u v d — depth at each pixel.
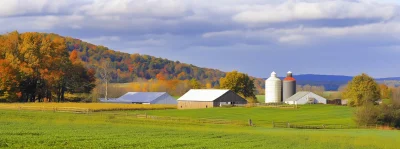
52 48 133.62
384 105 84.38
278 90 158.88
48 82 131.00
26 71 124.94
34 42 131.25
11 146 36.53
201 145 42.72
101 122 66.50
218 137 51.41
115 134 49.12
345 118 97.19
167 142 43.72
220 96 130.38
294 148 43.69
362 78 127.88
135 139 45.12
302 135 57.09
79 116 76.25
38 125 55.75
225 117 94.88
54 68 132.62
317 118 96.94
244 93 169.00
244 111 110.81
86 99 144.88
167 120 75.94
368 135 59.72
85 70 145.50
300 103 147.12
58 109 93.00
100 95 170.88
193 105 131.75
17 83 123.94
